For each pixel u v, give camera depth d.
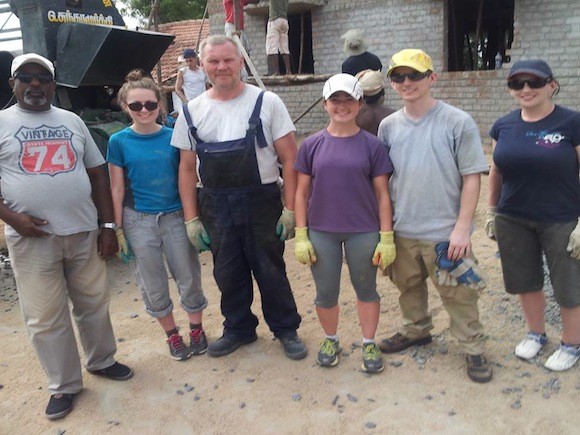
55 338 3.13
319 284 3.34
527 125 3.03
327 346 3.54
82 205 3.03
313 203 3.19
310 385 3.36
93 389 3.42
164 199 3.42
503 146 3.10
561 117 2.94
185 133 3.32
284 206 3.58
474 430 2.87
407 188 3.07
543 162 2.95
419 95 2.93
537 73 2.85
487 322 3.98
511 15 13.14
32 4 5.41
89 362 3.48
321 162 3.11
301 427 2.99
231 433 2.99
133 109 3.24
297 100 13.05
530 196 3.08
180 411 3.19
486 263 5.09
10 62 5.75
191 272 3.58
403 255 3.24
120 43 5.46
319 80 8.94
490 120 10.95
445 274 3.10
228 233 3.39
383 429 2.93
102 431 3.05
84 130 3.11
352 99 2.99
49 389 3.21
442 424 2.94
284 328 3.72
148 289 3.52
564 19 9.98
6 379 3.62
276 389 3.34
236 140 3.21
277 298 3.60
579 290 3.13
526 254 3.24
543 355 3.49
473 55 14.27
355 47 5.12
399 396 3.19
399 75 2.91
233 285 3.58
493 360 3.49
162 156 3.38
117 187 3.42
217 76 3.14
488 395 3.15
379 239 3.18
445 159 2.97
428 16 11.09
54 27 5.51
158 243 3.48
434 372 3.40
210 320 4.30
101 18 5.99
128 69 5.88
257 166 3.29
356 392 3.26
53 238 2.97
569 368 3.32
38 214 2.92
